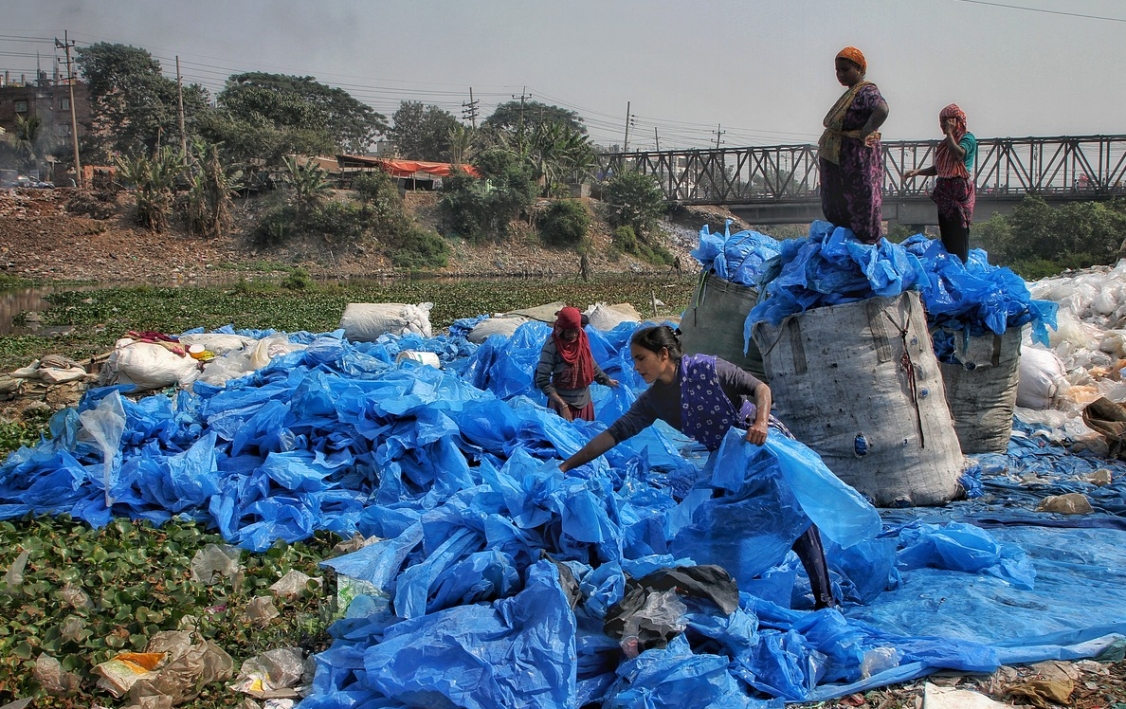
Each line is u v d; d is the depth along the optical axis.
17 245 44.38
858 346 6.16
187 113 74.12
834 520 4.14
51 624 4.38
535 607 3.69
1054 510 5.82
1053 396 8.42
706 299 8.03
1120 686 3.57
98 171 52.41
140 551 5.29
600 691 3.57
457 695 3.39
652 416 4.35
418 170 62.66
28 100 74.06
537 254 57.28
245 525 5.84
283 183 54.06
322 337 8.85
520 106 101.62
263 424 6.58
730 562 4.27
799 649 3.77
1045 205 34.88
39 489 6.18
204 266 46.16
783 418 6.43
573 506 4.46
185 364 9.29
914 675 3.71
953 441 6.41
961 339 7.21
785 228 81.31
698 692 3.40
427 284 39.28
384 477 6.05
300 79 89.94
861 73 6.07
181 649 4.00
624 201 63.69
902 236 51.34
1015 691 3.54
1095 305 11.20
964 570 4.72
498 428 6.45
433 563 4.21
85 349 15.48
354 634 4.04
